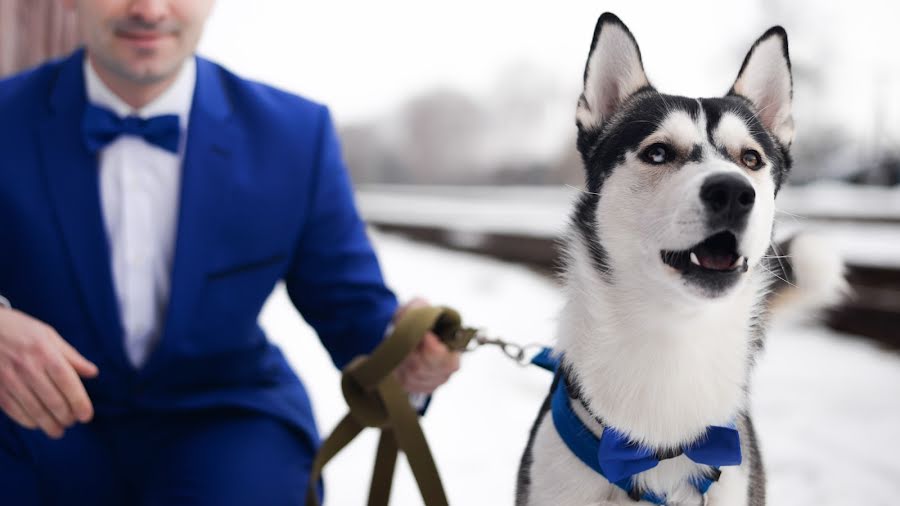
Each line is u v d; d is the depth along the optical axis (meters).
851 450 3.55
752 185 1.65
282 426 2.29
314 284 2.34
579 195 2.04
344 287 2.31
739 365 1.77
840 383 4.63
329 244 2.31
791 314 2.12
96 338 2.05
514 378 4.71
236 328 2.19
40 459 2.10
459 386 4.58
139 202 2.10
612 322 1.79
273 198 2.18
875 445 3.62
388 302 2.31
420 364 1.94
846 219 8.38
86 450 2.13
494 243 11.51
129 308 2.12
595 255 1.88
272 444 2.22
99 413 2.14
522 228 11.07
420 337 1.82
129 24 1.90
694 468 1.75
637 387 1.73
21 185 1.99
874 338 5.65
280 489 2.17
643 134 1.91
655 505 1.77
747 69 2.09
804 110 13.56
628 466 1.71
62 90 2.07
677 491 1.77
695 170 1.75
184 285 2.06
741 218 1.65
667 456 1.73
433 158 28.78
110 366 2.08
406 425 1.85
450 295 7.88
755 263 1.78
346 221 2.34
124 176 2.09
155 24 1.90
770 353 5.34
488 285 8.41
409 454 1.85
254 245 2.16
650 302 1.75
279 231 2.19
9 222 2.00
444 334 1.98
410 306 2.19
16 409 1.72
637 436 1.73
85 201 2.01
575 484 1.81
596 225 1.91
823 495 3.09
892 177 12.71
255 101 2.23
